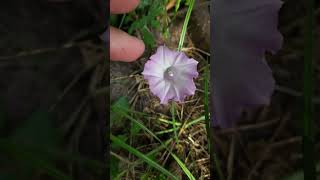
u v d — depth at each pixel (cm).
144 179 11
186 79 11
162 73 11
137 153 10
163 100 11
